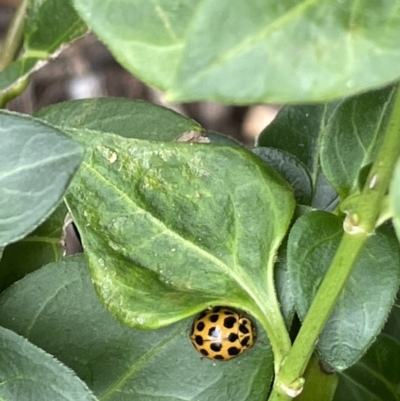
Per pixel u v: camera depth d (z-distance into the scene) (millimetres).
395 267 51
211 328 53
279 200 52
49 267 55
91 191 50
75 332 54
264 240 52
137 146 50
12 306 54
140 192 51
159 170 51
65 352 54
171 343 55
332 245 51
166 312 51
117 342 54
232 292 52
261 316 52
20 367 46
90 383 54
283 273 54
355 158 54
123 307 51
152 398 54
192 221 52
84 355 54
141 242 51
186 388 54
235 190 52
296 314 58
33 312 54
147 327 51
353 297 51
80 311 54
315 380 60
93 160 50
